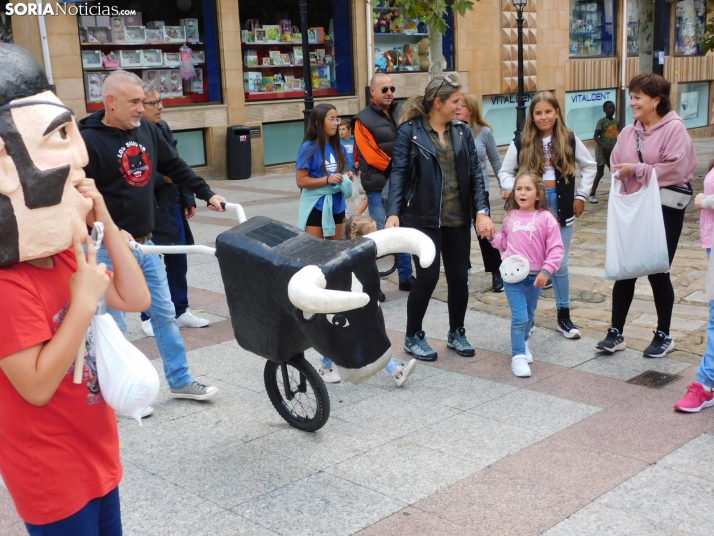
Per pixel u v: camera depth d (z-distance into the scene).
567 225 5.59
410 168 4.97
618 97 23.73
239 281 3.54
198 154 16.20
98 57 14.59
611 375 4.84
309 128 6.39
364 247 3.26
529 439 3.94
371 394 4.60
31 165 1.81
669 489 3.39
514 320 4.87
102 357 2.05
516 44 20.09
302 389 4.10
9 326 1.85
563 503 3.29
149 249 3.79
